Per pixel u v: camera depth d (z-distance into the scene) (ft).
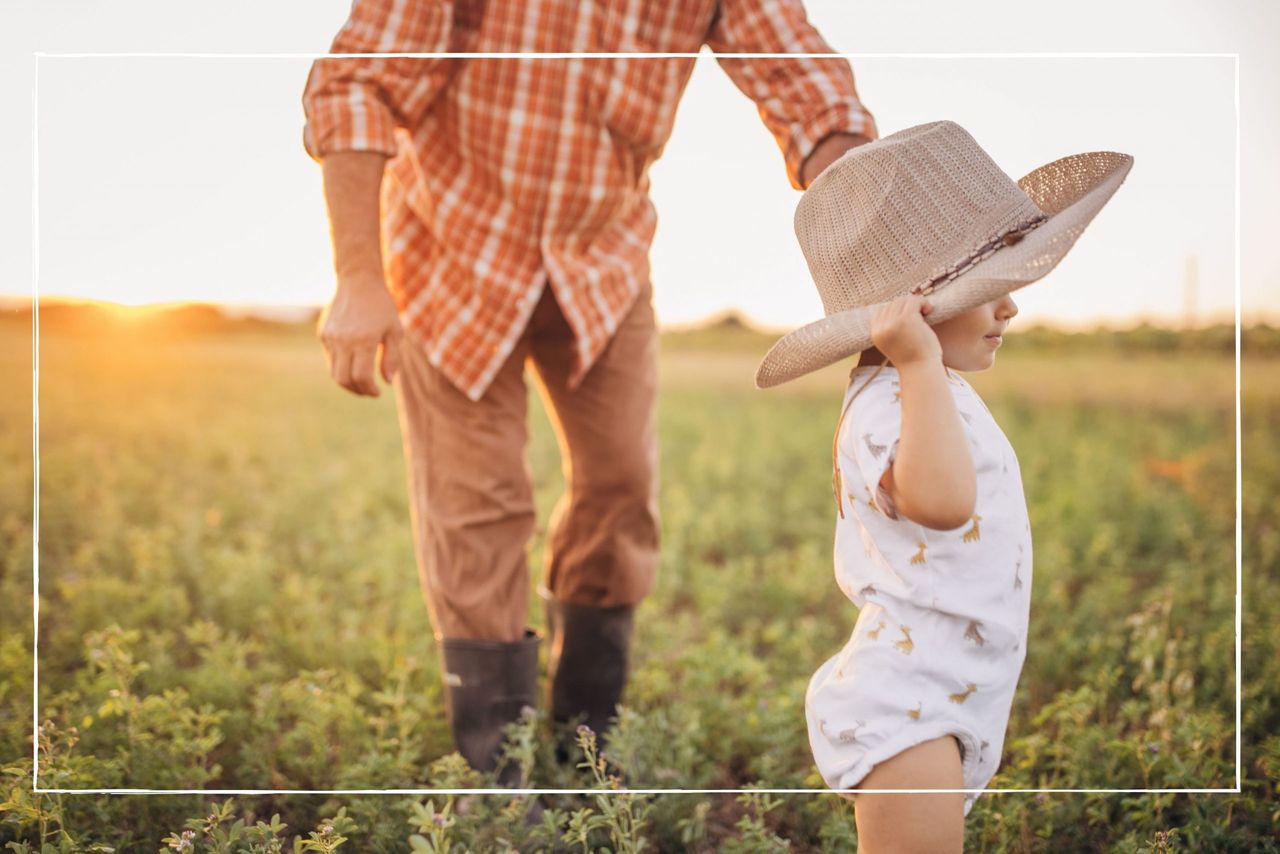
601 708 9.84
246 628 12.82
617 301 9.29
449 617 9.11
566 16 8.80
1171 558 15.75
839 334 6.59
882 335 6.26
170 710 9.07
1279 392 22.00
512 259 9.02
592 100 8.86
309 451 23.36
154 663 10.78
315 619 12.55
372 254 8.54
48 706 9.46
